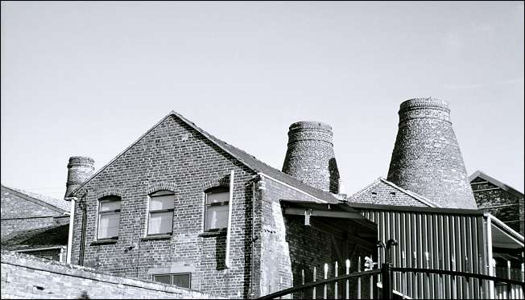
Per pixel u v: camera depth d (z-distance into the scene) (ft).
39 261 43.21
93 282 43.86
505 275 74.43
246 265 67.56
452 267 56.24
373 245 87.56
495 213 109.70
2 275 39.09
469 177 114.21
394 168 108.37
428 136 107.24
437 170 105.19
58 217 101.35
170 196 75.05
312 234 75.66
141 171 77.25
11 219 104.78
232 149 76.18
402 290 62.34
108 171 79.46
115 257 75.41
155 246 73.46
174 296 48.96
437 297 60.49
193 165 74.18
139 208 75.97
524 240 64.75
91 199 79.41
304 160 113.29
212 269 69.36
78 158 123.75
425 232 62.69
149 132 78.33
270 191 70.28
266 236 68.23
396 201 92.43
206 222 71.92
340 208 68.13
